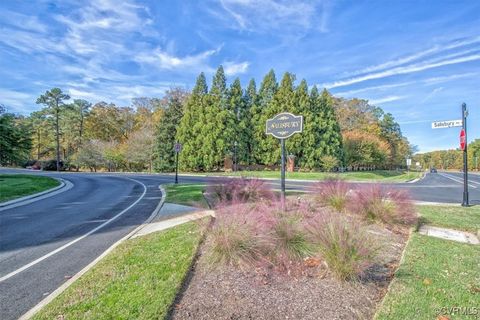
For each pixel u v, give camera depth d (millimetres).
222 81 37188
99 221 7848
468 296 3131
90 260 4793
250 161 37250
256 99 38906
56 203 11188
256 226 4297
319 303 3021
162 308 2873
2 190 13547
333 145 37312
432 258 4309
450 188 18234
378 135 57688
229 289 3322
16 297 3465
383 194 6809
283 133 7363
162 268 3900
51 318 2736
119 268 3977
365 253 3525
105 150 44031
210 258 4141
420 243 5059
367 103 61375
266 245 4074
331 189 7688
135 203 11008
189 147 35750
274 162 35625
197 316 2779
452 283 3455
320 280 3543
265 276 3662
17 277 4098
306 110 36312
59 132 52812
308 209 6141
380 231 5809
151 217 8297
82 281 3623
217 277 3645
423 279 3559
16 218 8312
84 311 2844
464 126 9883
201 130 35781
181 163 36062
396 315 2740
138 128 51750
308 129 35719
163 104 51969
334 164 34156
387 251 4641
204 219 6531
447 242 5188
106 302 3006
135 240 5555
